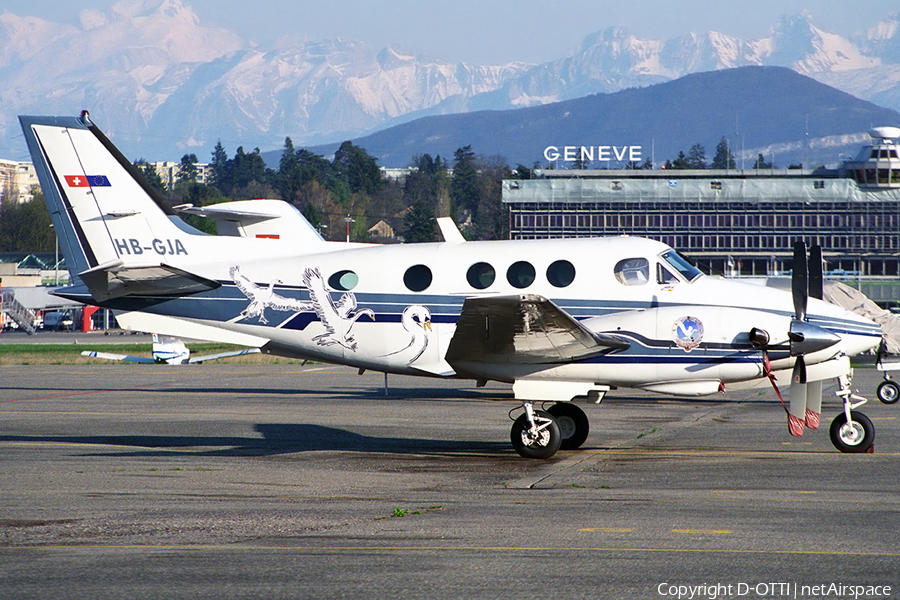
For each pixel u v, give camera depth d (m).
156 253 55.56
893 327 100.06
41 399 75.69
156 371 113.12
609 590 22.73
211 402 72.50
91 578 23.80
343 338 52.56
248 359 143.38
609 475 39.16
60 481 38.22
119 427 57.50
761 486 36.12
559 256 50.81
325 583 23.33
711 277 50.22
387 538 27.88
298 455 45.75
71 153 55.91
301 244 55.31
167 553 26.25
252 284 53.78
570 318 40.53
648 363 44.41
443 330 51.12
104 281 53.25
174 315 54.72
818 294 50.03
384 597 22.27
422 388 84.44
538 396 44.50
